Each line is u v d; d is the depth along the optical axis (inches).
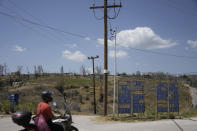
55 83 2819.9
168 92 690.8
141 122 569.0
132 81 652.7
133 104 647.8
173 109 695.1
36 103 1049.5
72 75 3789.4
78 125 532.7
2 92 1919.3
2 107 848.3
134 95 650.2
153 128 469.7
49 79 3218.5
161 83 687.7
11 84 2578.7
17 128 488.7
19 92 2095.2
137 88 654.5
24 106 957.8
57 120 282.0
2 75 3189.0
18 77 3437.5
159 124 522.6
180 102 1924.2
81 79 3454.7
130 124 533.3
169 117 644.1
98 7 710.5
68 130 294.0
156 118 629.3
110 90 2541.8
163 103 681.0
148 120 604.4
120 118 621.9
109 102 2001.7
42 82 2896.2
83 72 3821.4
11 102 871.7
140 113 695.7
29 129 259.4
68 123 292.7
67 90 2477.9
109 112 1584.6
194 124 517.0
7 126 516.7
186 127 478.0
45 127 260.7
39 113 266.7
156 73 2417.6
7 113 808.9
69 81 3132.4
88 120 633.0
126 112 641.0
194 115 732.0
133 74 2407.7
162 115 673.0
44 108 265.6
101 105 2089.1
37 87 2409.0
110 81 3102.9
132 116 651.5
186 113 781.3
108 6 710.5
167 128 467.5
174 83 705.6
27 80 3115.2
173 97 698.8
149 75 2436.0
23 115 254.1
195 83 3523.6
